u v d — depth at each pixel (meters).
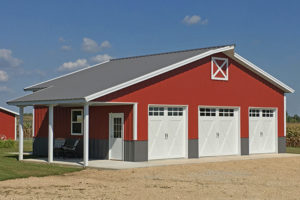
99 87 21.14
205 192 14.25
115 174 18.11
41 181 16.66
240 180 16.80
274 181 16.70
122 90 21.03
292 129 38.62
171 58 24.97
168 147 23.00
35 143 27.56
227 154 25.58
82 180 16.81
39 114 27.52
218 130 25.20
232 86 25.73
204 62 24.50
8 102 24.06
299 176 18.11
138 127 21.62
